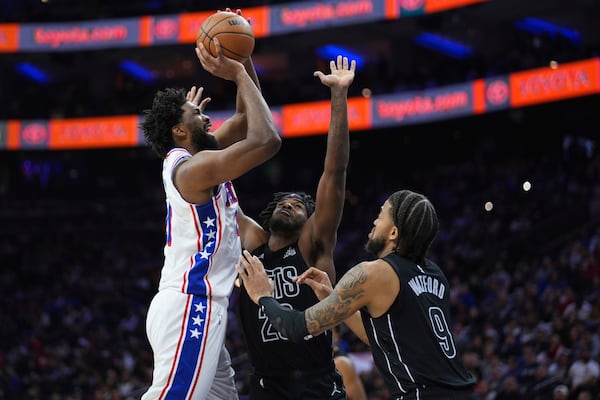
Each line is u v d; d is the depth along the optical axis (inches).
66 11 914.7
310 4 780.0
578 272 551.8
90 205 990.4
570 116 848.9
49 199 1022.4
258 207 964.0
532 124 871.7
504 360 471.8
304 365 161.2
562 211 727.1
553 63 671.8
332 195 158.1
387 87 844.6
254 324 162.9
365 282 135.3
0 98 1010.7
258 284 142.9
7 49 858.1
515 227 720.3
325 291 145.2
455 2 706.2
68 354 691.4
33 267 901.2
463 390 135.6
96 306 781.9
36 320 774.5
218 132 167.3
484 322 539.5
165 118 151.2
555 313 499.8
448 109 729.6
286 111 798.5
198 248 142.9
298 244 163.6
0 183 1026.7
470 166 869.2
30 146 858.1
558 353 422.9
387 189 946.7
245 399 222.1
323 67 954.7
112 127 857.5
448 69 826.8
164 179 146.3
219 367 154.9
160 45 874.1
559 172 774.5
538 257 668.1
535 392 401.1
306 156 981.8
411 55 901.8
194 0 886.4
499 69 765.9
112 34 853.2
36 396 609.6
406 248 140.5
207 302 141.9
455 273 660.1
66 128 861.2
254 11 805.2
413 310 135.9
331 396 162.9
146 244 946.7
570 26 812.6
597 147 836.6
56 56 919.0
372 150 963.3
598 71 647.1
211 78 1000.2
